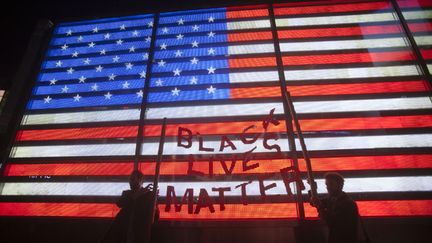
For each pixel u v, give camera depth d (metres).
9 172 5.40
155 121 5.52
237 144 5.14
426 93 5.18
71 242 4.80
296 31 6.12
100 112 5.79
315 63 5.71
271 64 5.80
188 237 4.61
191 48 6.22
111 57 6.41
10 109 5.95
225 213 4.64
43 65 6.52
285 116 5.27
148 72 6.06
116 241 3.28
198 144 5.21
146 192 3.58
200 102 5.58
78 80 6.23
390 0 6.18
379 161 4.73
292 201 4.61
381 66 5.54
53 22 7.06
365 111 5.15
